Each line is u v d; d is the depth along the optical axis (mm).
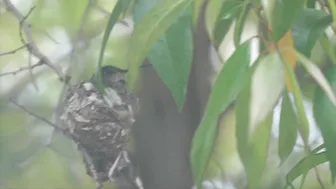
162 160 4777
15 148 6898
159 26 2221
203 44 4609
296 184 5059
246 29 3137
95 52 5914
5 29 6613
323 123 2357
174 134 4762
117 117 4789
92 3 5309
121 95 4898
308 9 2582
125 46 5930
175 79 2439
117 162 4793
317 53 3439
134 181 4750
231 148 5535
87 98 4883
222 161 5633
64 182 7023
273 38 1932
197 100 4727
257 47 2451
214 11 2262
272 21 1929
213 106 2080
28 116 6699
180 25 2430
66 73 4941
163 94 4785
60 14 5590
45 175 7043
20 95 6707
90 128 4816
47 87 6672
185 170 4758
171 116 4773
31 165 6934
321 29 2527
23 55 6660
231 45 3492
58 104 5043
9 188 7004
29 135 6828
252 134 1790
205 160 2057
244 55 2121
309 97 3098
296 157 5082
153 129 4793
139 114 4836
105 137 4785
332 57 2602
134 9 2428
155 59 2441
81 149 4875
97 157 4832
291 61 2014
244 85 1835
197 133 2066
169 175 4762
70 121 4926
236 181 5594
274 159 5074
